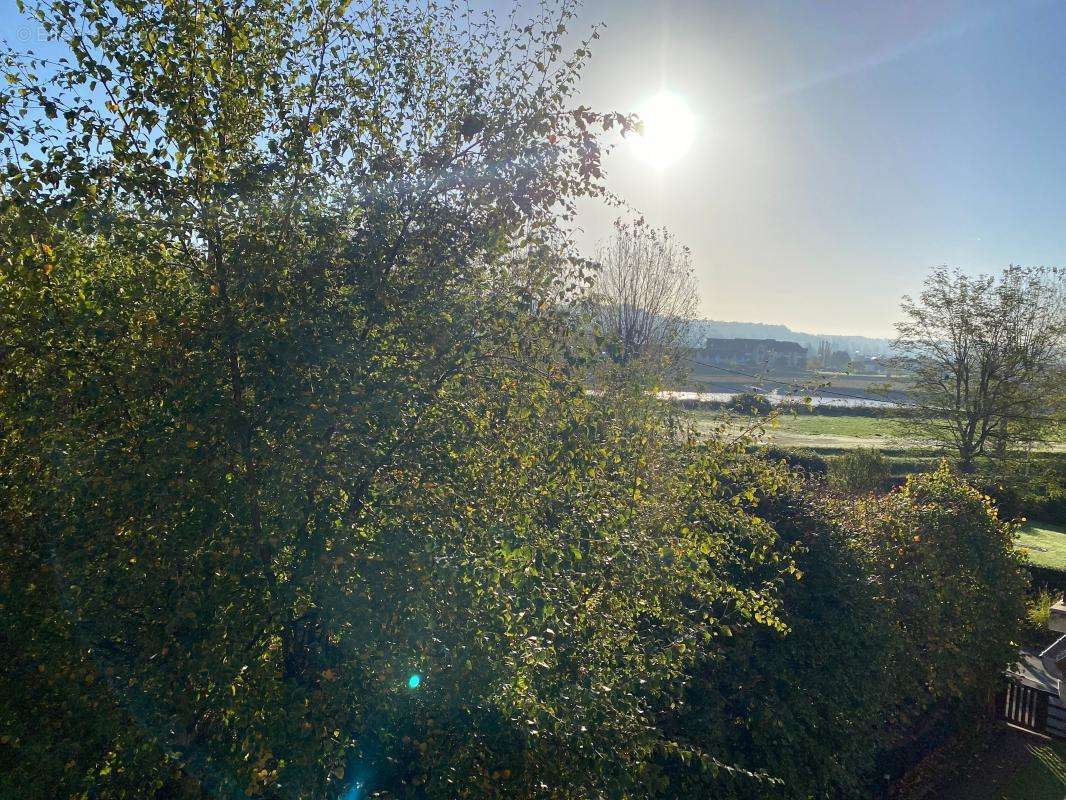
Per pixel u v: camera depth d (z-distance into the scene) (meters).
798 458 22.61
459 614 4.36
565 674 4.95
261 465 4.00
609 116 5.04
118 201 4.27
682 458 6.90
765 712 7.35
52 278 4.21
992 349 28.64
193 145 4.50
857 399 56.38
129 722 3.90
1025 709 12.58
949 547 10.70
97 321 3.97
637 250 28.20
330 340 4.22
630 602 5.75
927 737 10.84
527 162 4.97
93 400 3.90
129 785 4.12
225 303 4.25
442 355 4.82
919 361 30.27
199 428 3.85
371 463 4.43
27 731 4.07
